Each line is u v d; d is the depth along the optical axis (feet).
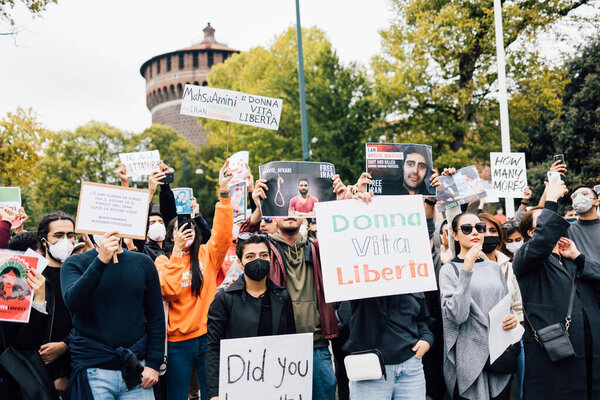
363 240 12.19
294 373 11.50
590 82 79.97
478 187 15.29
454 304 11.87
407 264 12.23
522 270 13.03
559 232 12.50
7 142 58.34
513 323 12.12
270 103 16.62
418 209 12.71
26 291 11.35
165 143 200.13
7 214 12.69
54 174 168.45
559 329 12.34
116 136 186.19
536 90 65.87
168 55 269.03
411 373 11.55
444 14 64.75
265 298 11.96
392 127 77.15
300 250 13.41
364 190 13.69
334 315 12.76
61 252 12.77
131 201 11.14
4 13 37.58
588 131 81.41
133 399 10.93
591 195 16.69
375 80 77.77
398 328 11.80
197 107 16.16
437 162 68.64
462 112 69.05
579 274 13.14
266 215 13.56
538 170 81.66
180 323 14.25
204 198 150.92
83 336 10.94
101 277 10.58
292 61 92.38
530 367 12.91
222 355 11.11
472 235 12.58
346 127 80.33
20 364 11.40
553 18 63.87
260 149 87.51
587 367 12.80
